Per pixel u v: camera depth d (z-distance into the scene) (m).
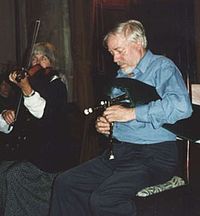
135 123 2.66
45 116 3.09
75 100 5.04
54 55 3.38
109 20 5.58
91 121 4.12
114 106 2.56
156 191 2.63
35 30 3.32
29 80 3.10
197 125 2.59
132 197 2.59
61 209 2.73
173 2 5.70
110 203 2.54
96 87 5.07
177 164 2.72
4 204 3.21
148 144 2.66
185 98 2.48
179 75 2.61
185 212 2.72
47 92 3.12
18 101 3.30
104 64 5.31
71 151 3.29
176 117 2.48
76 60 4.98
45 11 5.13
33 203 3.12
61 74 3.37
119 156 2.71
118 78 2.70
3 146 3.31
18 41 5.47
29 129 3.22
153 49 5.75
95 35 5.48
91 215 2.74
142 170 2.60
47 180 3.16
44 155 3.17
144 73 2.69
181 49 5.64
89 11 5.08
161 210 2.65
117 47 2.66
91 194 2.62
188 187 2.74
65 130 3.25
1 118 3.28
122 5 5.66
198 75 5.46
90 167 2.76
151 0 5.77
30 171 3.13
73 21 5.03
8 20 5.55
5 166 3.24
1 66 5.43
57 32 5.13
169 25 5.72
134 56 2.69
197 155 3.16
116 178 2.58
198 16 5.46
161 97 2.58
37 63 3.30
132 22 2.69
